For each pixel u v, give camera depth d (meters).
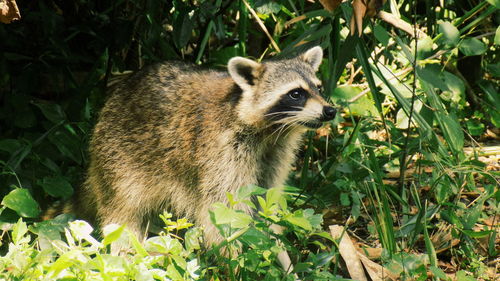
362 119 10.13
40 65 10.70
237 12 12.21
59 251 6.20
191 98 8.88
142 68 9.54
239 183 8.70
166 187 9.02
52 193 8.91
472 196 10.30
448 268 8.77
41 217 9.50
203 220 8.63
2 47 10.38
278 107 8.76
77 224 6.23
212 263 8.45
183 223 6.80
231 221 6.35
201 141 8.68
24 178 9.35
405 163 9.76
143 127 9.03
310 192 9.70
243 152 8.70
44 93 11.41
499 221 9.67
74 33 10.65
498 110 12.01
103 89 10.75
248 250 6.89
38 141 9.60
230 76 9.12
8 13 6.12
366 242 9.34
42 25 10.55
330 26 9.19
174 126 8.86
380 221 8.56
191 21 10.10
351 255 8.27
